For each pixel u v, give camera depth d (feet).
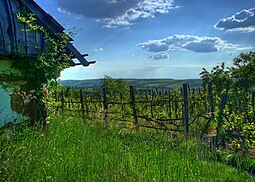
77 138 25.08
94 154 20.81
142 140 27.32
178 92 61.21
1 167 15.87
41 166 17.62
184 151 24.64
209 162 22.11
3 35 25.16
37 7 28.45
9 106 25.82
